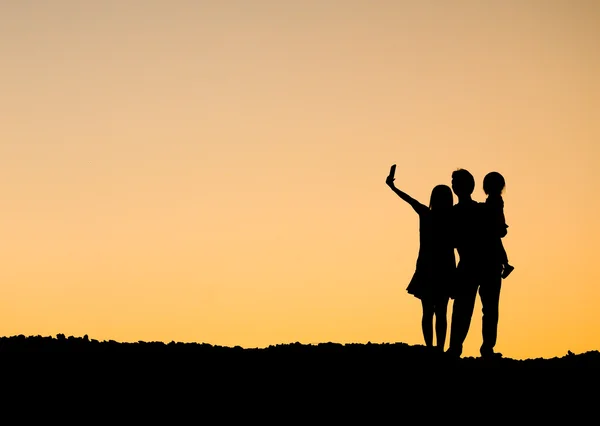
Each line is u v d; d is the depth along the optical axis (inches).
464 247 731.4
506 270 741.3
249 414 623.5
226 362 709.3
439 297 731.4
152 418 613.0
